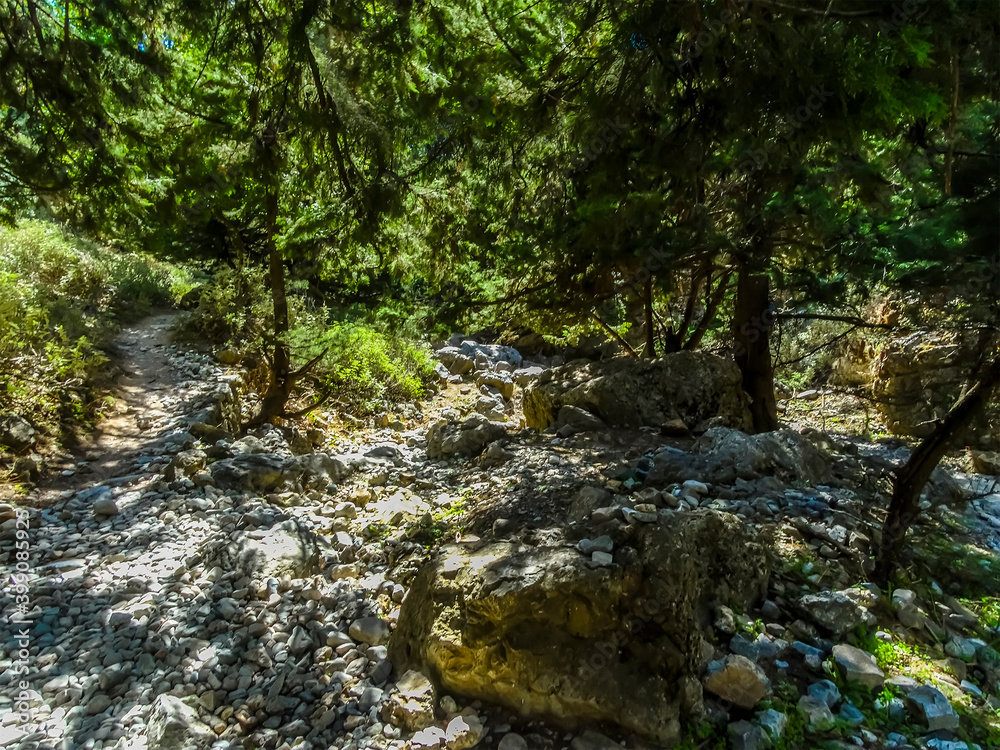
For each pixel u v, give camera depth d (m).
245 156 6.64
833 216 4.89
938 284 3.99
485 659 3.30
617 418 7.34
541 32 5.91
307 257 7.65
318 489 6.60
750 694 3.26
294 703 3.51
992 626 4.38
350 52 5.11
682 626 3.31
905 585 4.59
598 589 3.29
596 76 5.34
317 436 9.38
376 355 11.66
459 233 7.40
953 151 4.12
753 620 3.85
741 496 5.44
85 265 12.38
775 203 5.12
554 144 6.66
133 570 4.91
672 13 4.10
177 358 10.85
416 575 4.45
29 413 7.15
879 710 3.41
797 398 10.90
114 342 11.07
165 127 6.79
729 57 4.19
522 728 3.21
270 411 9.27
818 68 3.75
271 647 3.95
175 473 6.55
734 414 7.19
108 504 5.80
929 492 6.30
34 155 5.23
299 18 4.58
